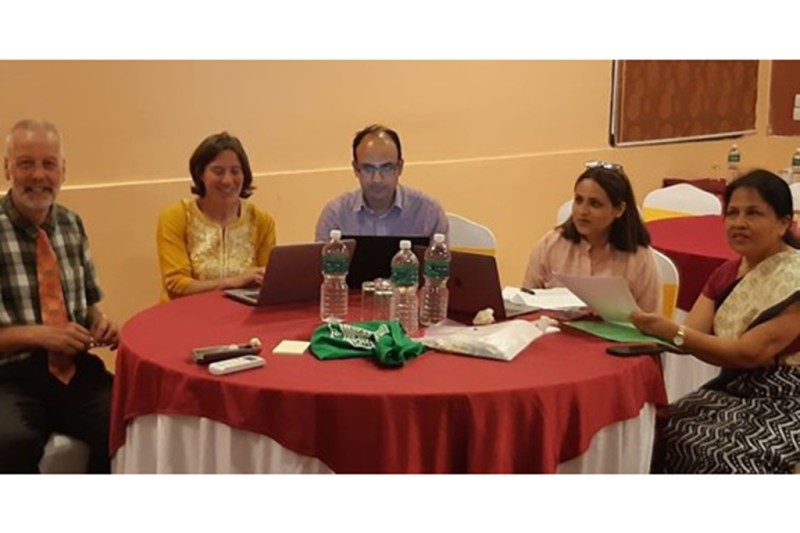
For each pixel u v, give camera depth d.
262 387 2.09
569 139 5.85
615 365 2.29
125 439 2.43
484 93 5.27
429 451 2.07
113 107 3.75
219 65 4.06
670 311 3.11
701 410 2.60
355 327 2.41
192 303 2.85
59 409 2.75
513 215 5.56
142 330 2.55
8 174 2.73
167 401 2.22
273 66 4.26
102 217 3.75
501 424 2.07
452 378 2.16
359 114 4.66
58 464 2.66
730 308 2.63
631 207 2.89
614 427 2.27
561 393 2.13
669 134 6.55
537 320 2.67
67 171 3.65
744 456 2.40
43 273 2.76
